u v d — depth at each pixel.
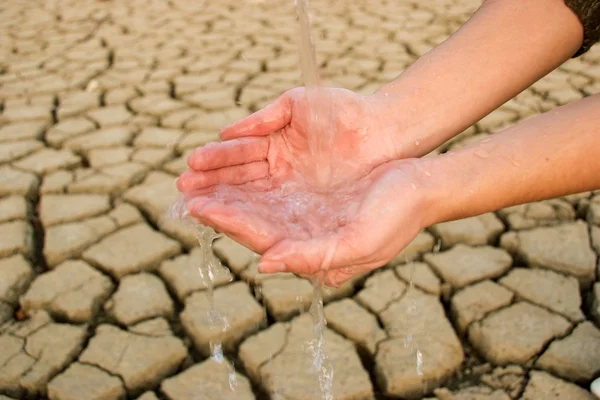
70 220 0.94
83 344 0.77
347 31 1.68
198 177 0.60
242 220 0.54
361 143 0.62
